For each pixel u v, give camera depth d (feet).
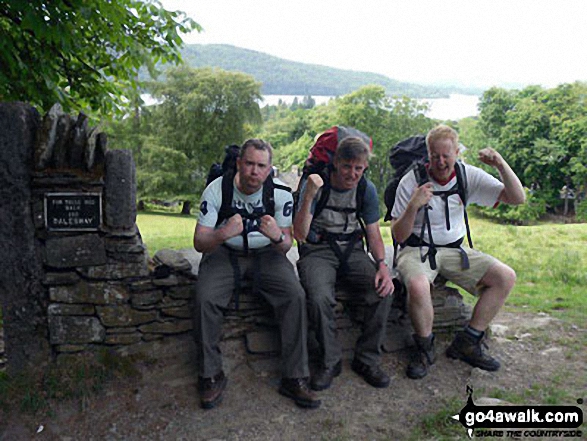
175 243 33.55
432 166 11.73
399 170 12.94
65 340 11.03
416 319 11.57
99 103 18.88
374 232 11.73
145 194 126.31
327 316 10.96
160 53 19.79
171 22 18.79
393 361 12.42
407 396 11.01
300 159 190.70
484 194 12.27
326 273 11.27
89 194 10.62
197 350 11.48
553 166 134.82
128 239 10.93
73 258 10.78
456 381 11.68
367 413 10.34
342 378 11.64
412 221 11.47
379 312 11.27
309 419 10.09
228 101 129.90
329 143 11.69
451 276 12.41
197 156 131.03
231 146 11.19
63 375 10.78
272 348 11.95
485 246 28.96
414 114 146.72
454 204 12.21
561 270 22.35
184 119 127.95
